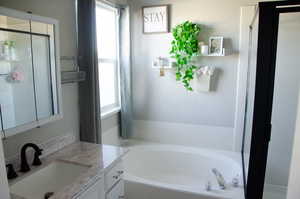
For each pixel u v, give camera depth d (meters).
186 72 2.67
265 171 1.65
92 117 2.07
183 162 2.72
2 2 1.32
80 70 2.03
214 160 2.56
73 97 2.00
